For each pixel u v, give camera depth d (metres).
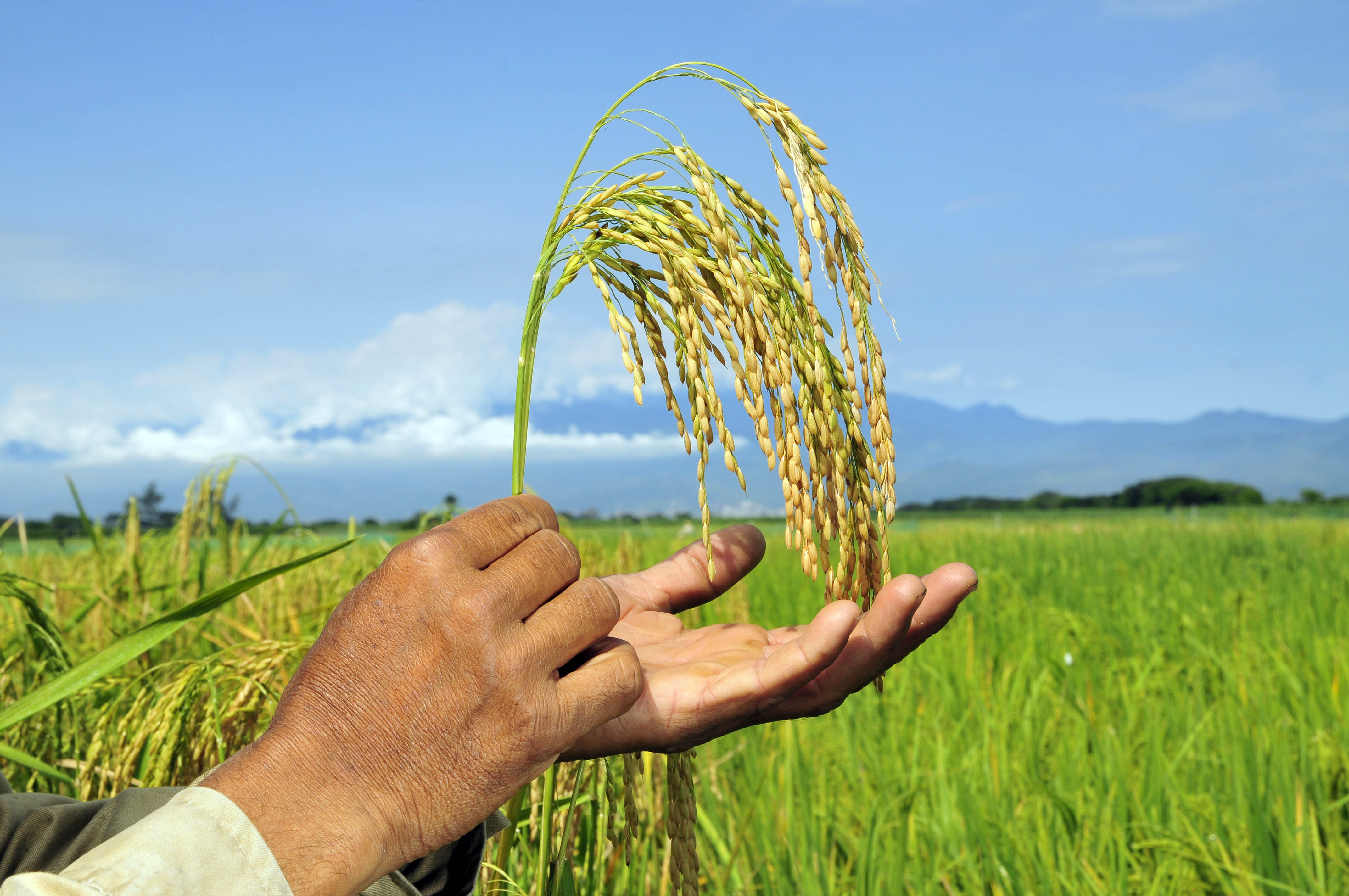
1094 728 4.14
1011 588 8.43
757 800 3.36
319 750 0.83
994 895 2.83
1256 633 6.05
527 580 0.90
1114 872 2.85
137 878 0.73
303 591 4.12
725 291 1.20
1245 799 3.17
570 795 1.91
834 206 1.17
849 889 3.04
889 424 1.16
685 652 1.29
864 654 1.13
